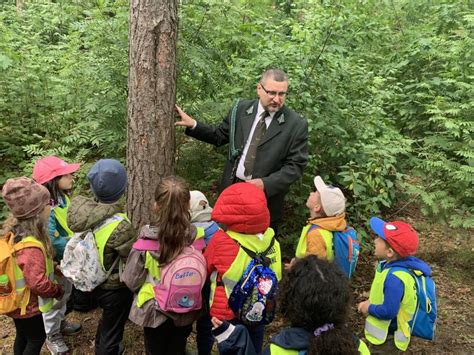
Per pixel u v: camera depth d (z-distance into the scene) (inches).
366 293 156.1
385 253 102.3
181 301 94.3
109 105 147.1
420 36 247.0
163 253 93.0
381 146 161.6
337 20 174.6
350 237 112.3
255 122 128.7
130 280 95.7
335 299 63.8
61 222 119.2
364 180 161.9
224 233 93.8
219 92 165.8
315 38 172.9
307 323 65.1
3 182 194.2
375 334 102.2
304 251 114.0
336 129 157.3
